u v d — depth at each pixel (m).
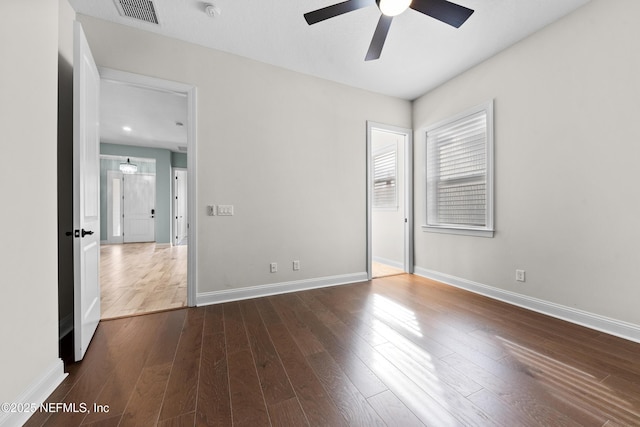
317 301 2.64
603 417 1.13
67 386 1.34
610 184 1.91
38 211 1.29
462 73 3.02
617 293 1.88
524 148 2.43
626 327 1.83
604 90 1.92
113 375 1.44
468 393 1.29
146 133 5.58
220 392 1.30
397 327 2.05
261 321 2.16
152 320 2.18
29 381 1.19
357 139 3.35
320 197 3.11
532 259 2.39
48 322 1.33
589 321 2.02
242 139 2.69
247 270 2.73
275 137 2.85
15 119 1.15
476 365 1.53
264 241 2.80
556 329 2.00
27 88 1.23
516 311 2.37
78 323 1.57
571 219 2.12
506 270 2.61
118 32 2.22
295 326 2.07
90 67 1.85
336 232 3.22
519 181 2.48
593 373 1.45
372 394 1.29
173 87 2.39
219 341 1.82
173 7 2.04
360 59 2.75
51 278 1.37
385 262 4.48
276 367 1.51
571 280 2.13
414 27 2.26
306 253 3.04
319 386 1.35
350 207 3.30
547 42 2.25
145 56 2.30
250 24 2.23
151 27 2.27
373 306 2.50
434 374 1.45
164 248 6.40
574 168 2.10
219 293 2.60
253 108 2.74
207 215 2.54
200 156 2.51
